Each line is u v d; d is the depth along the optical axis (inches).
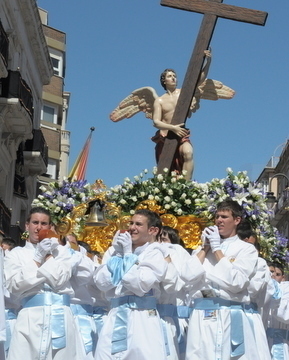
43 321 312.8
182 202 481.4
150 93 576.7
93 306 377.7
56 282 313.4
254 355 318.3
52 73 1364.4
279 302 356.2
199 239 474.9
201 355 315.0
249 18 566.6
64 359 313.0
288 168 2048.5
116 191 493.7
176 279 321.1
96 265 363.9
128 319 315.3
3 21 984.9
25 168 1176.2
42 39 1215.6
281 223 2089.1
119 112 583.8
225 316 316.5
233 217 328.8
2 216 957.2
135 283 311.3
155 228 325.1
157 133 565.0
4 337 294.7
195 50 564.7
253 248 326.3
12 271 316.5
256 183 497.4
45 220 328.2
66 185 504.7
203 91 585.0
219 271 314.2
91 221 452.8
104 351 315.6
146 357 311.4
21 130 1031.6
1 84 943.0
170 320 335.3
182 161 554.6
